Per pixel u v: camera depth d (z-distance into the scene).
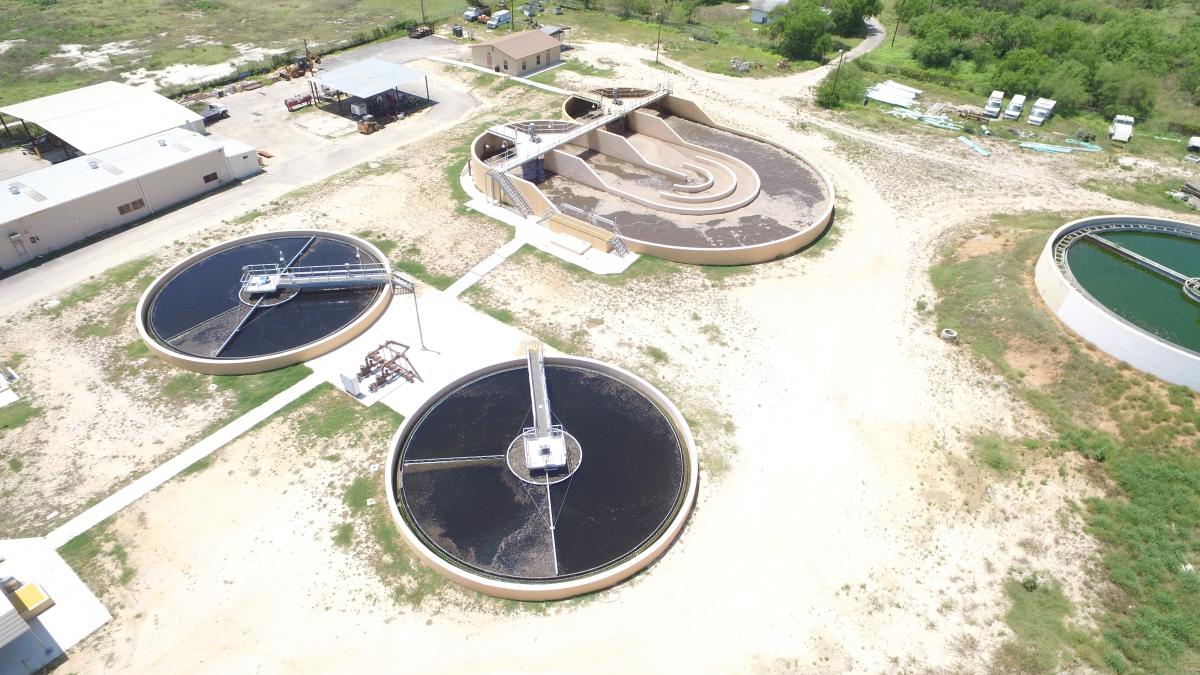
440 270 47.38
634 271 47.81
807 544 31.20
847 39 99.19
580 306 44.44
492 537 30.62
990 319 43.12
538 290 45.75
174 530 30.86
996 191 59.22
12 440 34.88
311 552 30.19
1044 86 74.69
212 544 30.36
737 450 35.31
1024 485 33.91
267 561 29.78
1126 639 27.92
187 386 38.25
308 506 32.00
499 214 53.59
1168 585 29.55
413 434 35.22
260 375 39.09
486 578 28.91
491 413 36.47
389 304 44.19
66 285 45.41
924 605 29.06
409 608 28.34
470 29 95.94
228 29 91.75
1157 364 36.88
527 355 39.94
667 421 36.47
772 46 94.00
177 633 27.25
